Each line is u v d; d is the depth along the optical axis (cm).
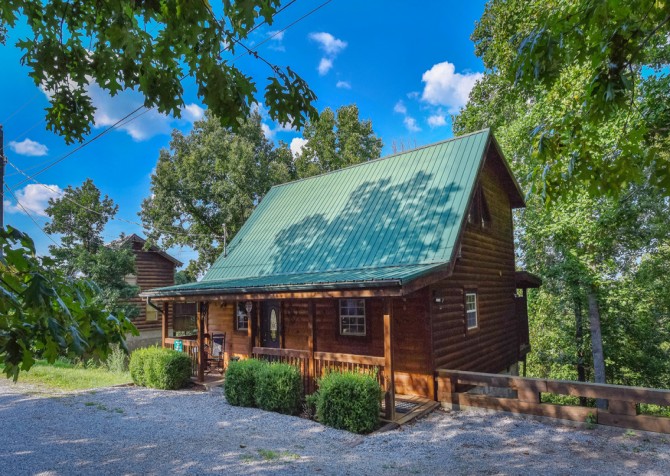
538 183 385
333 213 1321
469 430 761
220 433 764
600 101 305
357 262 1070
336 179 1476
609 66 291
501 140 1836
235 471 582
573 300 1571
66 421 852
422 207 1112
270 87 303
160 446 695
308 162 2981
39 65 304
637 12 284
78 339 177
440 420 824
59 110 330
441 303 1002
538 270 1670
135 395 1088
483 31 2184
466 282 1131
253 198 2516
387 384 810
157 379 1152
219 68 282
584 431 733
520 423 788
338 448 682
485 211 1297
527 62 319
